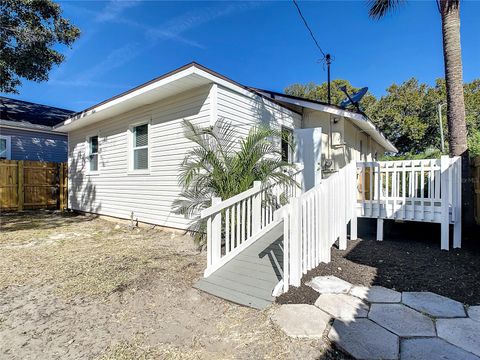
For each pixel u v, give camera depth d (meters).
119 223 8.04
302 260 3.46
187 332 2.53
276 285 3.22
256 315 2.78
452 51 5.19
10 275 3.87
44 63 9.55
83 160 9.79
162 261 4.45
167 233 6.57
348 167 4.91
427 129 20.31
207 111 5.67
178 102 6.29
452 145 5.16
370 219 6.67
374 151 13.77
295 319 2.62
